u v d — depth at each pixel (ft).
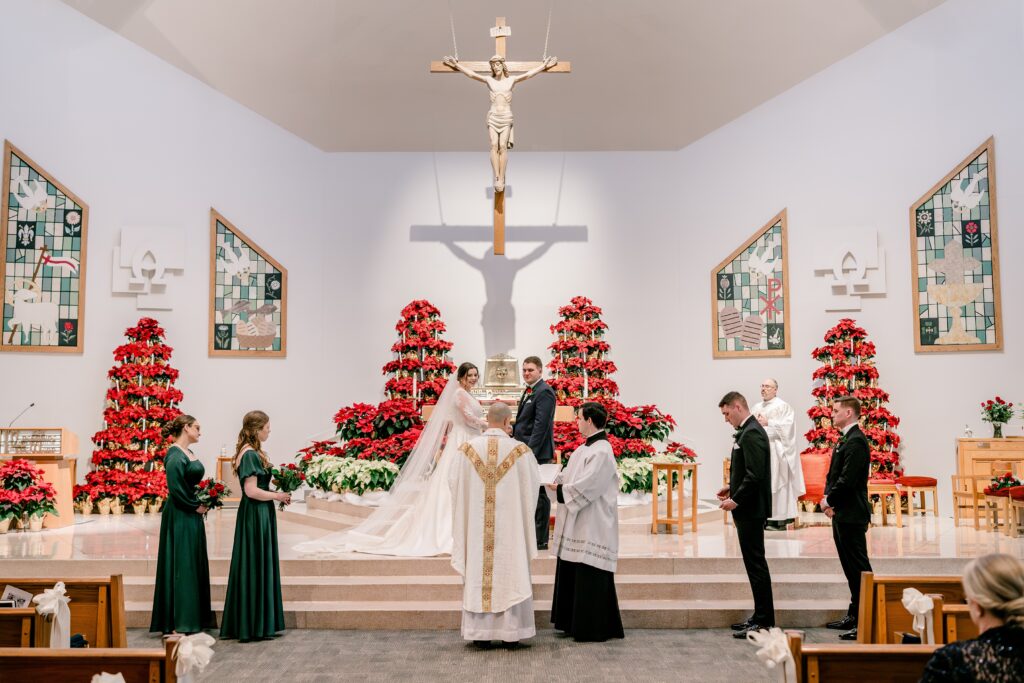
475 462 18.86
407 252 39.63
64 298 34.09
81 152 34.50
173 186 36.29
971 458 31.73
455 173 39.96
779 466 29.22
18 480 28.12
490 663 17.34
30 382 33.22
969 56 33.14
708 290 38.45
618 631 19.40
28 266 33.37
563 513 19.39
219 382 36.73
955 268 33.50
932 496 33.50
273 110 38.14
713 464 37.76
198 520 19.74
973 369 33.06
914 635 12.89
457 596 21.50
